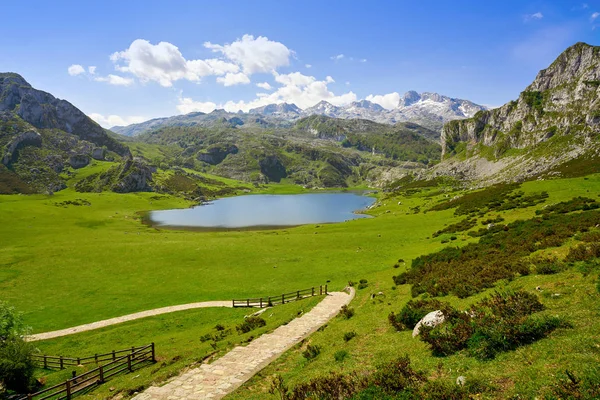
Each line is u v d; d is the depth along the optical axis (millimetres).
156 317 45375
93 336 40625
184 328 41469
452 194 182000
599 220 35594
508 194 99938
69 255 79250
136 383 22094
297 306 38000
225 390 18281
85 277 65062
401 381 13227
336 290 45656
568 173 121312
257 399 16328
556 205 61719
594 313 14930
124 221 173875
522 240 36938
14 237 112625
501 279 25484
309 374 18062
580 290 18203
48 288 59500
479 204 99938
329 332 25562
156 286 59469
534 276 23547
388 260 62438
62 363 33156
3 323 35125
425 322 19656
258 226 160250
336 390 13992
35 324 45344
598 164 117438
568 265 23219
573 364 11305
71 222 159125
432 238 72812
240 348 24688
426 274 36594
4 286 60469
